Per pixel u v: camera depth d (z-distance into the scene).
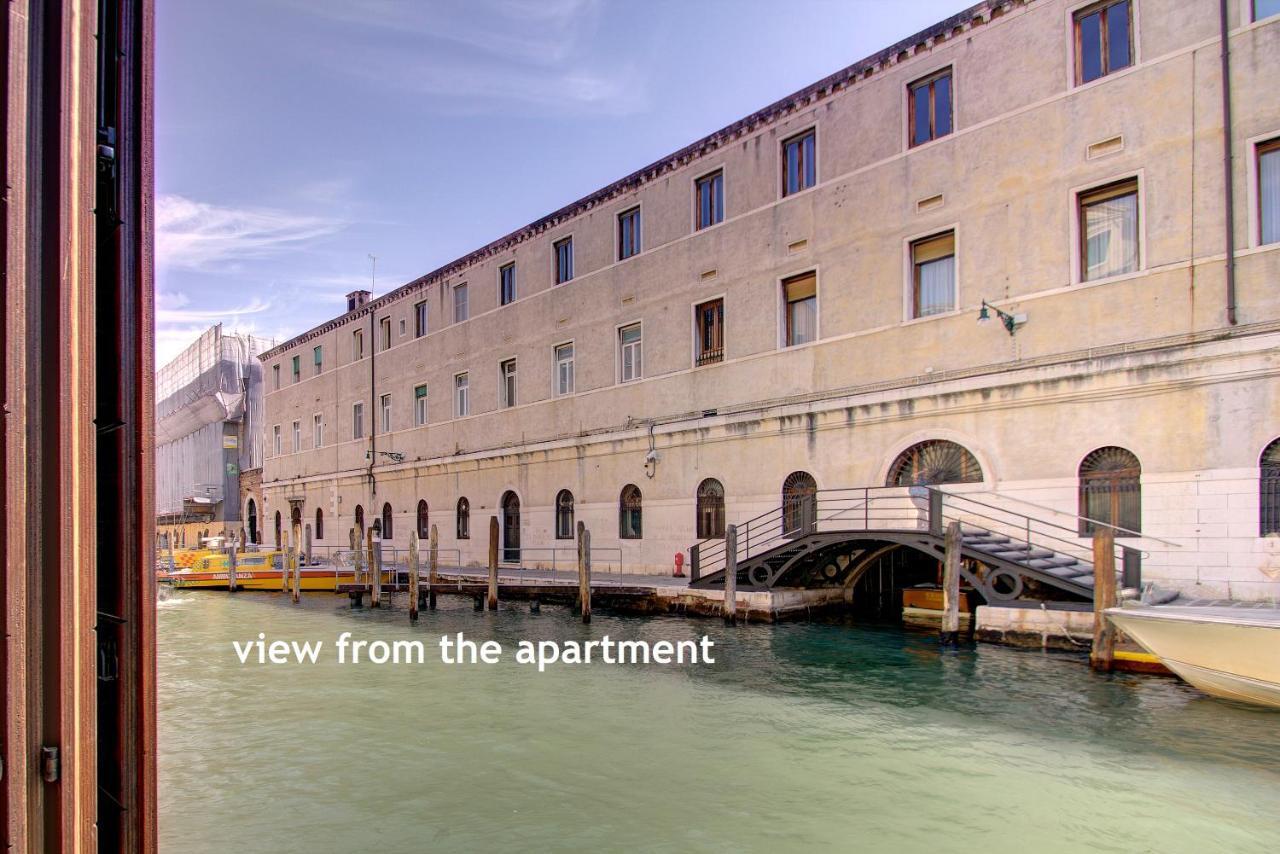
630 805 7.02
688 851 6.13
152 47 3.04
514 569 24.20
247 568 26.08
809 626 15.34
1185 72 12.72
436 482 29.05
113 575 2.88
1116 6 13.63
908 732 8.84
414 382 30.56
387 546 31.53
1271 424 11.60
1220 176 12.31
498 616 18.33
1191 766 7.66
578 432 23.12
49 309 2.48
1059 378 13.63
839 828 6.49
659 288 20.92
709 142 19.69
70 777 2.47
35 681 2.42
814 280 17.61
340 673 12.70
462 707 10.35
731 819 6.70
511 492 25.67
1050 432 13.76
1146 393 12.74
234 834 6.54
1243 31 12.20
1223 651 9.12
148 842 2.86
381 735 9.17
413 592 18.42
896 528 15.30
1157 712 9.20
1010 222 14.50
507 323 26.06
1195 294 12.45
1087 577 12.27
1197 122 12.55
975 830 6.43
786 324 18.14
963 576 14.30
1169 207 12.77
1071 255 13.77
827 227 17.23
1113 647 10.77
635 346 21.78
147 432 2.95
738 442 18.61
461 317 28.62
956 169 15.27
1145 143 13.05
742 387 18.73
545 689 11.23
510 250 26.11
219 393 47.47
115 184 2.92
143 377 2.94
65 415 2.50
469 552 27.22
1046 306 13.98
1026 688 10.29
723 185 19.56
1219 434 12.03
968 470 14.85
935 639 13.77
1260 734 8.46
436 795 7.32
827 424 16.86
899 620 16.14
